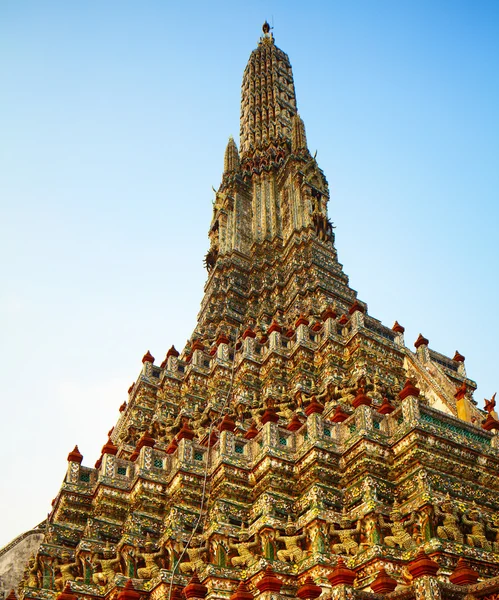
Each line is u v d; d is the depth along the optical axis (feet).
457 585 52.26
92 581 75.61
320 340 114.32
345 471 76.54
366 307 136.87
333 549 66.85
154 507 84.12
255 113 227.61
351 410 93.25
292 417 91.35
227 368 120.88
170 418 117.50
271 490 77.20
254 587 65.21
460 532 65.57
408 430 74.54
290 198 173.58
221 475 80.94
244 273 166.61
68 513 89.10
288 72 250.78
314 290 137.08
